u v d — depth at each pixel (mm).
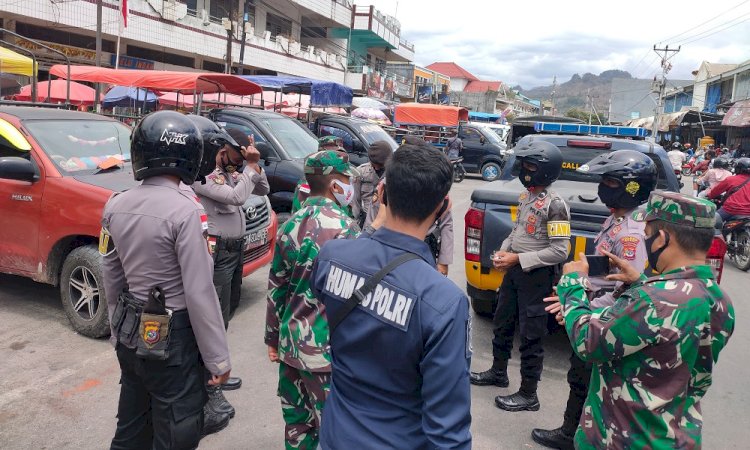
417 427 1546
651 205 1902
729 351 5102
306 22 30312
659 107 41906
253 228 5234
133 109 13477
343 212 2520
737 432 3670
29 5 13961
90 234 4398
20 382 3742
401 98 39344
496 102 67438
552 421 3645
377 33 32719
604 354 1852
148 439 2439
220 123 7840
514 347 4891
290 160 7480
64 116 5211
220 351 2268
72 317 4531
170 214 2160
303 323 2395
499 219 4516
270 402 3676
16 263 4754
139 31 17203
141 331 2146
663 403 1805
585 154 5109
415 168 1551
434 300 1486
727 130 31422
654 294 1768
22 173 4484
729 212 8633
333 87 12680
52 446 3078
